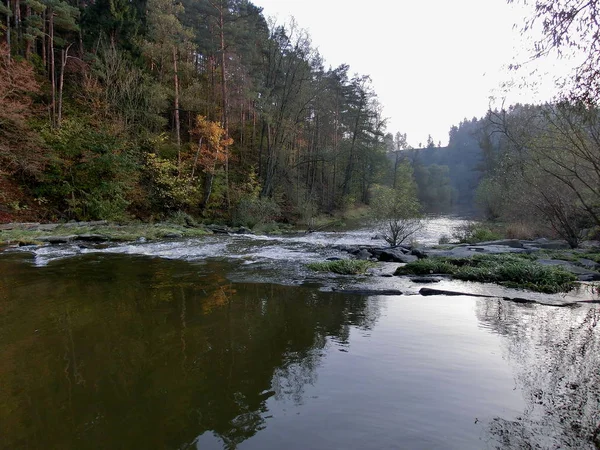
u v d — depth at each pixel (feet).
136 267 30.96
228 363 12.92
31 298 21.12
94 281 25.59
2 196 54.60
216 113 91.25
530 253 37.63
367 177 145.07
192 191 76.23
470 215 129.18
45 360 13.12
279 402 10.32
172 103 86.63
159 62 83.25
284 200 95.86
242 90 85.76
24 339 15.06
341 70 108.78
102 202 61.77
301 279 27.12
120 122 68.23
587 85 17.74
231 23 84.23
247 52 89.76
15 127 55.98
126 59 75.77
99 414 9.82
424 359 13.26
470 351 14.01
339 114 135.33
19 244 41.86
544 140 30.96
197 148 81.25
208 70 100.53
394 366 12.66
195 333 15.84
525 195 47.80
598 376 12.00
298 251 41.98
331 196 126.00
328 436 8.71
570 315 18.65
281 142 94.22
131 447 8.46
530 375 12.07
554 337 15.55
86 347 14.28
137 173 70.18
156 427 9.23
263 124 98.43
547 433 8.92
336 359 13.25
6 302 20.31
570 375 12.08
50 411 9.98
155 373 12.14
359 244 50.88
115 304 20.07
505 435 8.81
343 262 30.91
